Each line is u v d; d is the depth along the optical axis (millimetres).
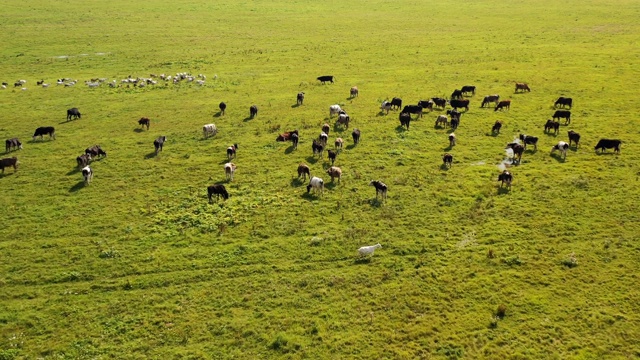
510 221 28781
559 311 21781
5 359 19688
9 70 65375
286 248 26766
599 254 25609
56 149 40344
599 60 65312
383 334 20828
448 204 30766
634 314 21484
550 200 30875
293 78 61875
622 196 31062
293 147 40062
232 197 32344
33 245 27359
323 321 21625
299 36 86500
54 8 104250
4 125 45719
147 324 21594
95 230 28828
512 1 117000
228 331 21156
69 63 69312
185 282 24344
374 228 28359
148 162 37969
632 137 40188
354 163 36969
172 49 77500
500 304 22250
